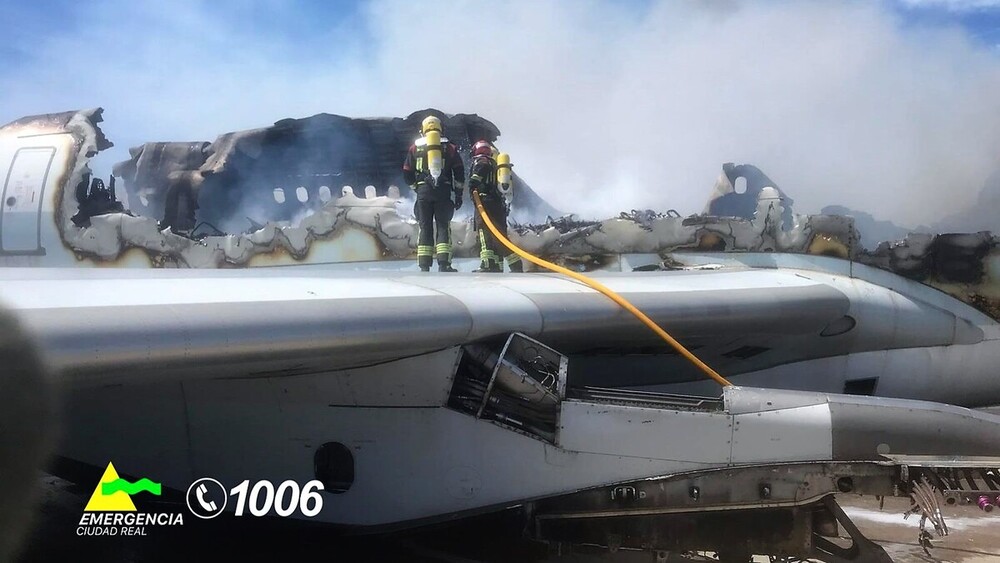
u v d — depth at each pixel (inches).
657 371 223.0
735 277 231.1
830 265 247.4
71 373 101.3
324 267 291.4
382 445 166.4
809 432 154.2
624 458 158.9
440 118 347.3
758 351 231.3
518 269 267.9
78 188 328.5
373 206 290.2
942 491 149.7
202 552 182.4
